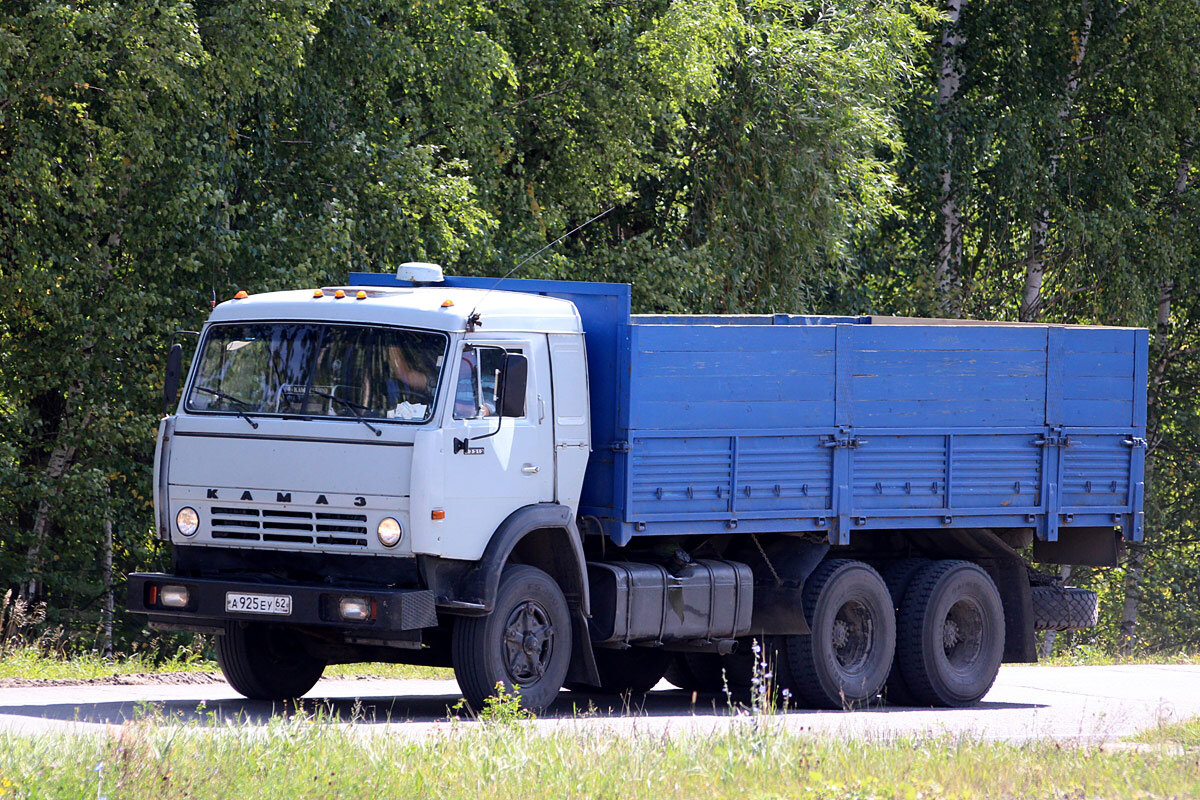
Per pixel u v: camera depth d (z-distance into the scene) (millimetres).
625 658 57219
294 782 28688
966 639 56312
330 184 84188
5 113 73312
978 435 54531
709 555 51500
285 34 74812
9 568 79375
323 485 41312
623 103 94250
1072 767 34844
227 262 77125
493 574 42062
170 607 42375
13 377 78250
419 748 32812
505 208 95938
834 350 51375
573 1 94500
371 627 40188
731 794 30094
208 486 42500
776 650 52250
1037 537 57531
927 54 124938
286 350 42875
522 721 39438
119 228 76812
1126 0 125250
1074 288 127812
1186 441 141375
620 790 29531
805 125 99125
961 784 32094
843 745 37031
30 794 25938
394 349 42125
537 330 44938
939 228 125625
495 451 42812
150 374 79312
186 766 29156
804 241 100938
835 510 51594
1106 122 127062
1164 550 142500
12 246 74312
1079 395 56688
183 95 72062
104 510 78062
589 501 47531
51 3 68375
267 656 46750
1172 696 60938
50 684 50500
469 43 87312
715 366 48719
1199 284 133500
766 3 99375
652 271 97125
